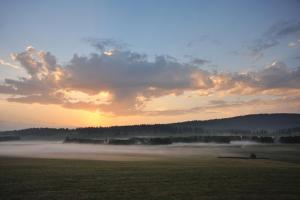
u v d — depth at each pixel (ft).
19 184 93.30
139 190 85.10
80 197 77.41
